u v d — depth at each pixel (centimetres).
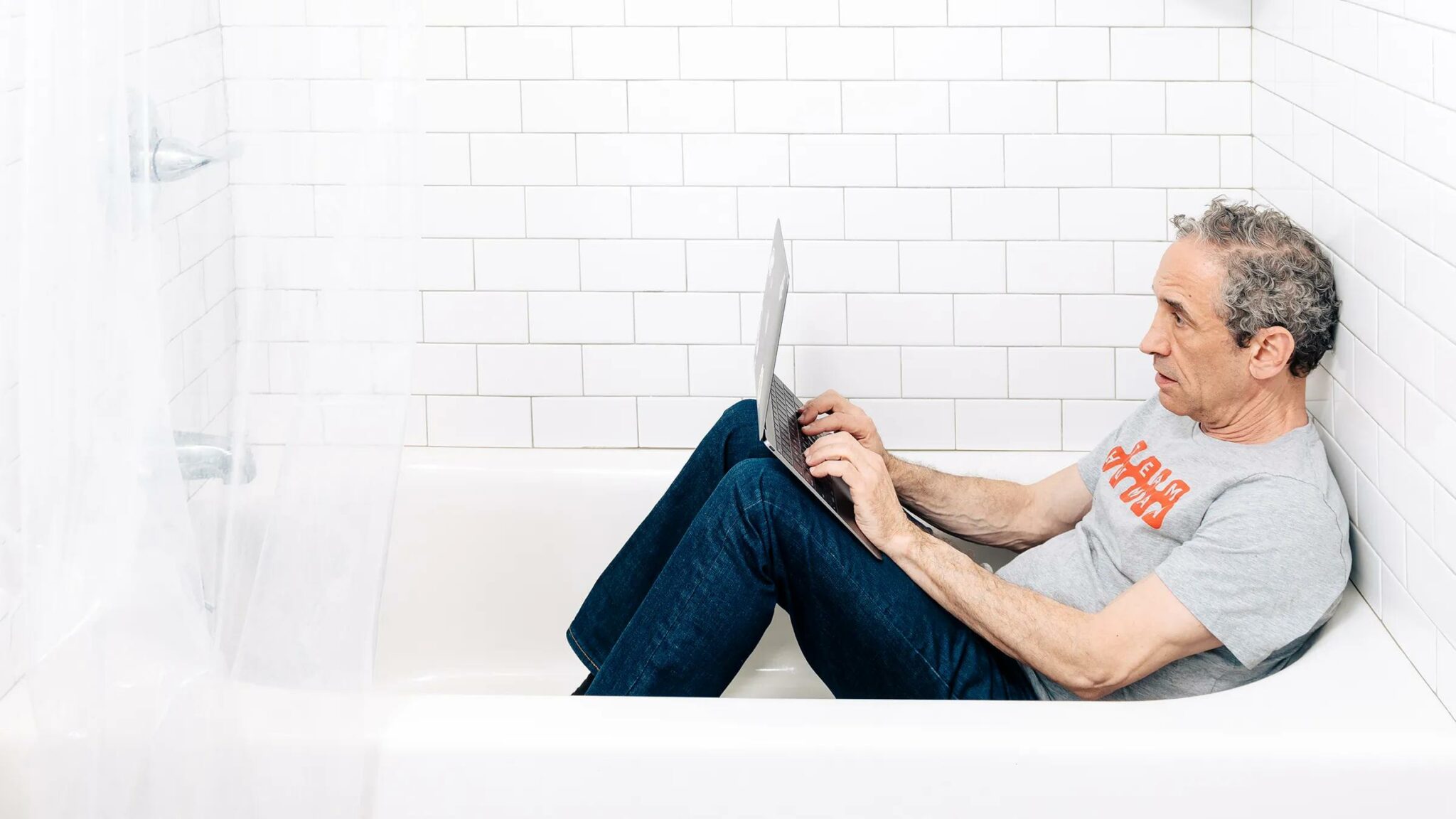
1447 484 151
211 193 128
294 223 131
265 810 139
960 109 245
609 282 255
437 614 253
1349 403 183
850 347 256
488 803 156
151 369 123
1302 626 168
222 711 134
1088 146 246
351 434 139
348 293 135
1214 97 242
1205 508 179
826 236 251
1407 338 161
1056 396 255
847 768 155
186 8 124
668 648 185
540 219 253
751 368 257
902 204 249
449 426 262
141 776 129
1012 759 154
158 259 125
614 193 251
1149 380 254
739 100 247
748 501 184
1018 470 249
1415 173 157
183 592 129
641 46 245
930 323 254
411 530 251
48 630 125
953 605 182
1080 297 251
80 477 123
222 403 132
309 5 128
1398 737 152
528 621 253
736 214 251
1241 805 154
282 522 137
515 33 246
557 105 248
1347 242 183
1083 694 174
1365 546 179
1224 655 176
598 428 261
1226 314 174
